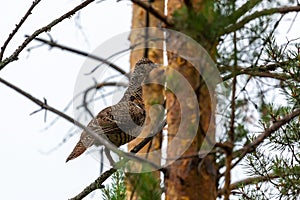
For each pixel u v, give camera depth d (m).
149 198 8.42
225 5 8.43
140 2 8.52
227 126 8.95
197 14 8.29
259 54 9.09
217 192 9.27
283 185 11.52
